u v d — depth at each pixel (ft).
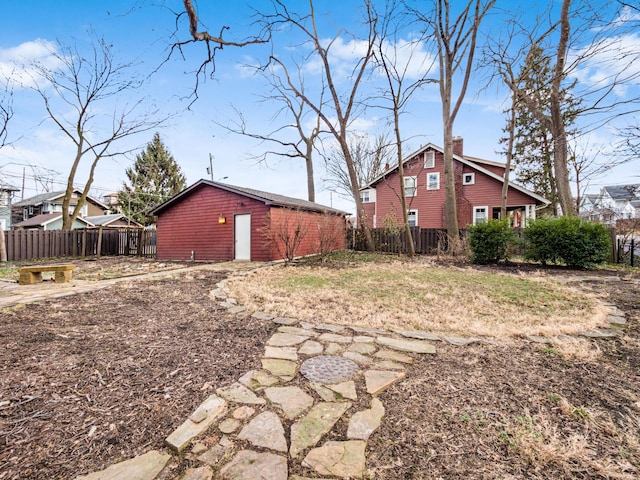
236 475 4.32
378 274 23.11
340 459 4.64
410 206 58.49
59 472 4.40
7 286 18.70
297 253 39.32
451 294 15.72
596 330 10.30
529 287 17.34
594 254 24.44
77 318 11.81
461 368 7.61
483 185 52.65
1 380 6.93
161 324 11.21
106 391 6.59
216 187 38.65
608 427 5.33
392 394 6.46
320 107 46.73
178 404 6.11
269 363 7.98
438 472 4.40
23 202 85.87
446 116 36.42
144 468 4.47
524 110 34.27
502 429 5.30
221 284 19.21
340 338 9.71
